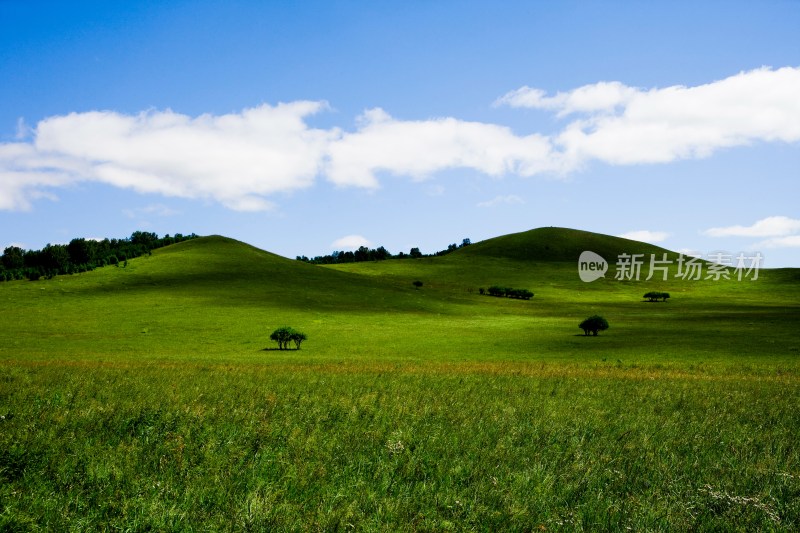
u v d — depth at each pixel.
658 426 16.48
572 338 69.44
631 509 8.95
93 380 27.28
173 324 81.25
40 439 12.27
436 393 24.59
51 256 142.38
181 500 8.88
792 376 36.56
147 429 13.80
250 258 161.38
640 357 52.62
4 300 101.06
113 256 150.75
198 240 185.25
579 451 12.45
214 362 45.22
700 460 12.23
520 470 11.18
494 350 59.94
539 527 8.22
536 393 25.31
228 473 10.36
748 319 92.56
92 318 84.94
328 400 20.92
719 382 31.62
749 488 10.19
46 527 7.65
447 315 106.94
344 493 9.38
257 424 15.08
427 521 8.23
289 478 10.11
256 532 7.69
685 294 162.25
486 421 16.55
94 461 10.79
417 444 13.12
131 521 7.96
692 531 8.17
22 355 50.88
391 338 71.50
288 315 94.25
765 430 16.20
